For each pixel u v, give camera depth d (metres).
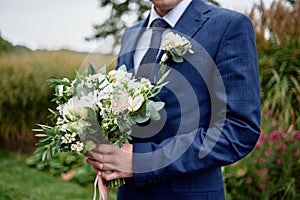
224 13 1.44
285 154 3.18
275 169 3.18
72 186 4.50
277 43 4.16
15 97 5.48
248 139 1.35
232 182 3.25
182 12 1.49
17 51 6.04
